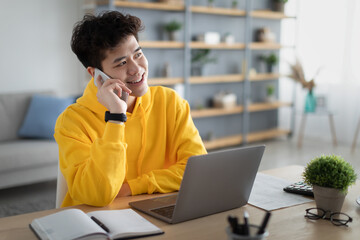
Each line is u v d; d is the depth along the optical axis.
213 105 5.38
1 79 4.24
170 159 1.57
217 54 5.34
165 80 4.61
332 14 5.45
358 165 4.27
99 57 1.32
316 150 5.01
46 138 3.70
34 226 1.02
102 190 1.21
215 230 1.03
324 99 5.34
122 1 4.18
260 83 5.93
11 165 3.18
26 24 4.32
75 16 4.63
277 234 1.00
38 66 4.45
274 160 4.49
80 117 1.41
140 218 1.08
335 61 5.48
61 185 1.43
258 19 5.66
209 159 1.04
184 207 1.06
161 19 4.75
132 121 1.48
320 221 1.08
